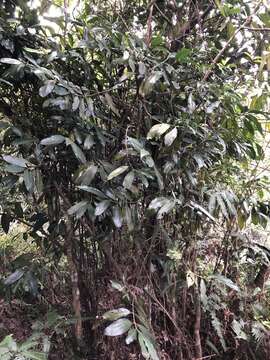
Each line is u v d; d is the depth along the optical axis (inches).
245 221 64.7
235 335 65.2
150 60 50.7
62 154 50.8
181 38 64.6
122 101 54.2
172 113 54.4
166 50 53.3
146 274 58.6
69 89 45.0
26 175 44.3
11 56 48.5
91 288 61.0
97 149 52.0
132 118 54.2
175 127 48.6
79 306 57.8
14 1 48.2
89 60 52.9
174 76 52.7
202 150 54.1
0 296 68.2
